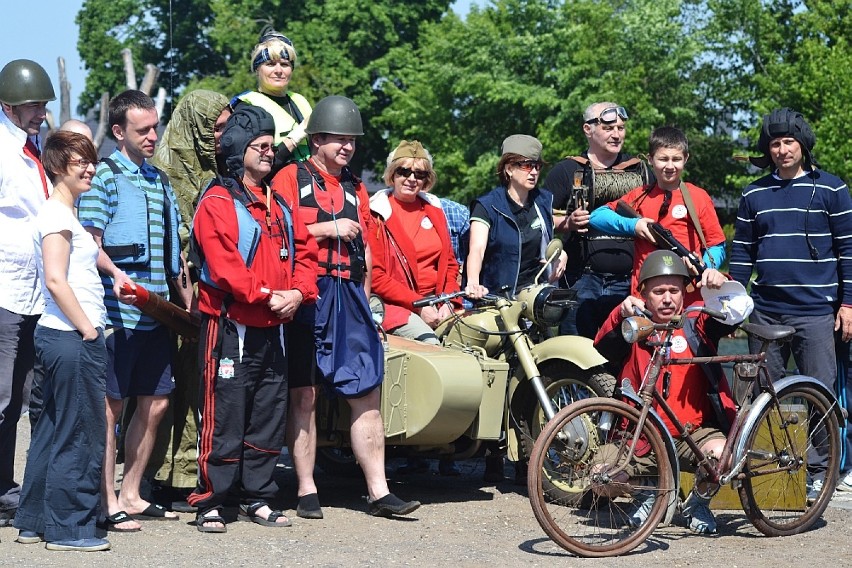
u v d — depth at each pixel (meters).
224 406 5.93
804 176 7.14
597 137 7.91
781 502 6.25
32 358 6.14
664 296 6.01
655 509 5.68
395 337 6.94
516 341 6.72
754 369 5.95
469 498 7.06
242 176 6.01
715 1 34.53
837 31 31.70
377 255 7.13
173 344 6.54
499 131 39.28
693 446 5.84
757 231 7.27
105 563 5.21
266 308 5.96
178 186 6.70
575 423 6.26
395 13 43.19
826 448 6.41
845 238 7.08
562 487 6.52
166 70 45.28
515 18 38.78
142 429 6.21
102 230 5.93
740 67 35.34
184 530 6.03
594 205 7.69
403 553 5.53
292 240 6.13
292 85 39.66
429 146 39.72
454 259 7.57
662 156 6.89
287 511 6.61
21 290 5.95
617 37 36.66
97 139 31.03
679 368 6.04
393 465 8.48
